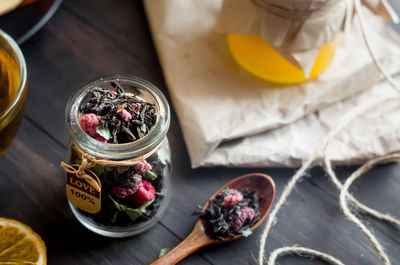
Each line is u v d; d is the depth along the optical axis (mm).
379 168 448
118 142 362
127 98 373
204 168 445
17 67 397
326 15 420
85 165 359
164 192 400
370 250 417
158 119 360
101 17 510
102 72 481
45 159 442
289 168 448
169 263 396
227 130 444
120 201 379
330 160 442
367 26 499
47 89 470
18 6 471
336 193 438
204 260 408
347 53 481
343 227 425
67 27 502
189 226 422
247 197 416
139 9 519
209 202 418
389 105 470
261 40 445
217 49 487
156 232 419
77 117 357
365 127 457
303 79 466
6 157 440
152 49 497
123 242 414
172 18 495
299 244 418
